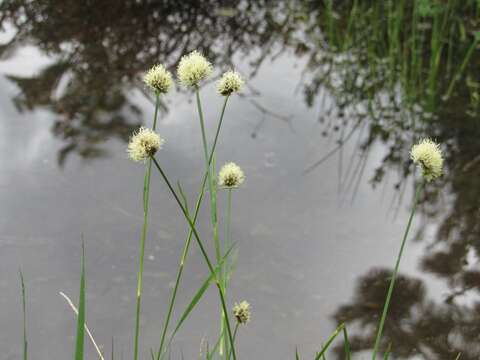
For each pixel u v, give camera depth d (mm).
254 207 739
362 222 732
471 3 1168
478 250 698
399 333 621
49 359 586
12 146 803
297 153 827
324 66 1039
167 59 1018
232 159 799
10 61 980
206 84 968
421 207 753
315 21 1173
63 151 799
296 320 629
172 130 850
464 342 614
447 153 838
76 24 1100
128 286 650
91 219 714
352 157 829
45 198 734
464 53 1073
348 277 671
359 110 928
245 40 1099
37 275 656
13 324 613
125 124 853
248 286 657
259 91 958
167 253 684
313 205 748
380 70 1033
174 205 733
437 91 978
